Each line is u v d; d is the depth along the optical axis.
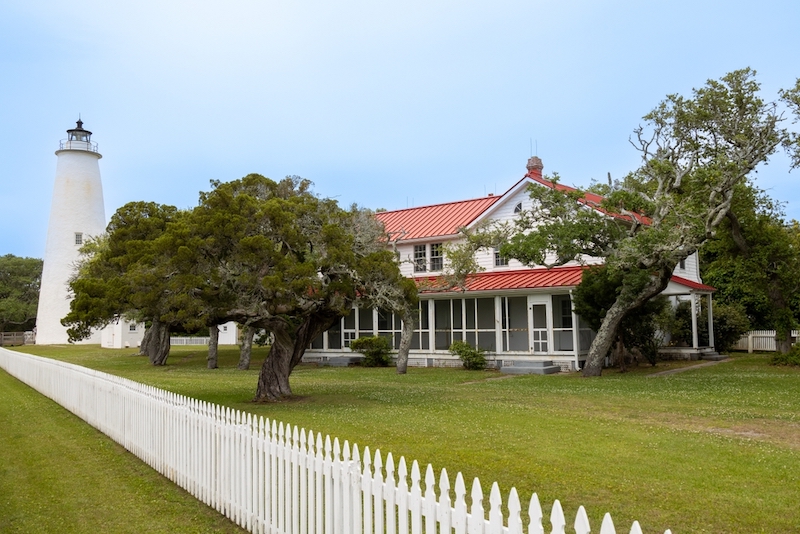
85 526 7.67
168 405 9.84
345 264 16.48
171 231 15.51
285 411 15.44
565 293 28.81
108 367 33.50
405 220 37.44
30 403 18.97
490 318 31.22
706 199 24.88
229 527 7.59
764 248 28.30
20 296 75.19
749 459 9.78
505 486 8.51
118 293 15.52
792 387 18.91
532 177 31.28
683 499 7.84
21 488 9.35
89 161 61.12
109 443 12.45
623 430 12.25
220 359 38.88
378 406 16.11
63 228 60.00
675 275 32.53
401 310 17.91
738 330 33.91
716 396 17.12
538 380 23.53
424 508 4.70
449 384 22.67
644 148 25.23
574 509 7.57
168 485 9.43
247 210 15.77
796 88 24.73
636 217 24.05
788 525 6.95
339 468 5.77
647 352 27.14
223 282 15.52
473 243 26.78
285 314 16.59
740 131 24.89
